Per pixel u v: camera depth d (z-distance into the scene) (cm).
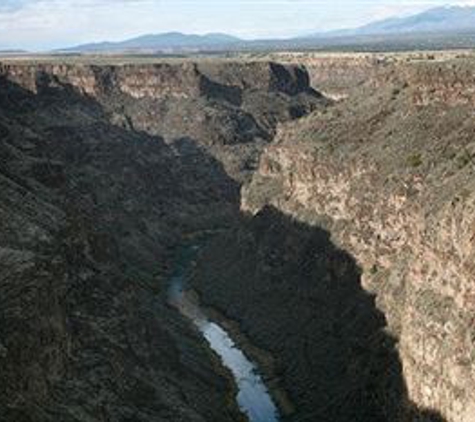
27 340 6956
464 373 7300
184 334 12244
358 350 10044
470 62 12675
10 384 6475
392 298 9756
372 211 11438
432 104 12538
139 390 8725
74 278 9344
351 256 11619
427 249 8444
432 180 10075
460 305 7619
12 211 9188
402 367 8544
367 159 12306
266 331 12706
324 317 11525
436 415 7681
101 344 8756
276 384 11119
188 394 9781
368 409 9050
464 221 7794
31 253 7900
